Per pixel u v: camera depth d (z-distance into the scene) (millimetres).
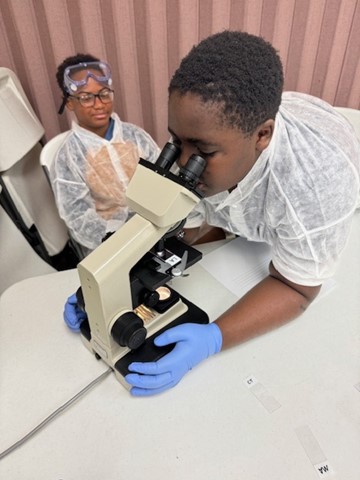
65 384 655
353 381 656
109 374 673
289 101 797
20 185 1410
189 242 1004
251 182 716
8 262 1241
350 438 577
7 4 1325
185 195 532
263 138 598
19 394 640
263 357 699
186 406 623
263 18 1345
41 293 833
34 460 557
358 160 734
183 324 682
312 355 700
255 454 559
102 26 1379
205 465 548
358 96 1480
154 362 634
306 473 538
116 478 537
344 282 852
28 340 731
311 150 669
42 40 1408
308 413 609
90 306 603
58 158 1413
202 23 1368
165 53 1436
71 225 1480
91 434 586
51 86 1521
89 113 1424
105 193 1506
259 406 620
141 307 689
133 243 558
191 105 504
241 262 917
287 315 735
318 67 1436
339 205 672
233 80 498
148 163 581
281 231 738
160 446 570
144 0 1314
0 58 1453
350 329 748
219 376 667
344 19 1314
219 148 539
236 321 704
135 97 1557
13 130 1270
